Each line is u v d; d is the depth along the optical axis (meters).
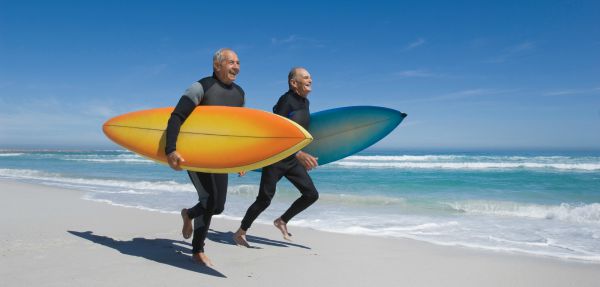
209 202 3.17
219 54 3.22
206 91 3.18
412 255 3.90
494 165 20.17
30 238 4.16
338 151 4.89
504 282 3.10
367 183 12.80
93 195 8.86
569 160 24.61
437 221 6.23
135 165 22.53
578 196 9.70
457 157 28.48
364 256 3.81
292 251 3.95
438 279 3.12
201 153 3.03
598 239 4.99
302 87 3.85
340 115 4.86
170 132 3.02
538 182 12.90
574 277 3.25
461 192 10.46
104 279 2.84
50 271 3.00
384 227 5.70
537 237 5.11
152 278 2.89
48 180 13.22
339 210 7.34
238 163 2.97
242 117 3.11
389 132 5.05
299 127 2.99
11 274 2.92
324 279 3.03
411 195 9.84
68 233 4.45
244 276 3.04
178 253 3.65
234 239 4.15
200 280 2.89
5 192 9.10
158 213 6.16
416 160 26.08
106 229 4.80
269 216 6.51
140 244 4.00
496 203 8.10
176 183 11.67
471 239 4.94
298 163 4.02
